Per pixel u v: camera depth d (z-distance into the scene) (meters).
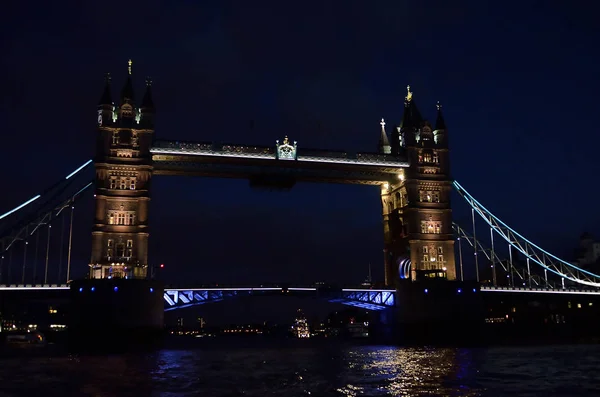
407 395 48.41
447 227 136.50
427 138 139.12
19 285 112.62
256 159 125.38
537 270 196.38
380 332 147.50
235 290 129.00
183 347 160.00
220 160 124.81
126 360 86.50
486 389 51.47
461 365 73.94
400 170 137.75
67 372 67.50
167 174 129.62
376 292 137.62
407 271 141.88
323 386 54.72
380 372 66.81
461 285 131.25
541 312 184.12
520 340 157.25
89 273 114.19
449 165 139.38
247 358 95.62
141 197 118.19
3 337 146.38
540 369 68.00
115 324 106.69
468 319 129.88
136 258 116.12
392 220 145.00
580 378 59.06
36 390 52.34
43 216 118.44
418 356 91.81
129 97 121.62
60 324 197.88
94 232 115.00
